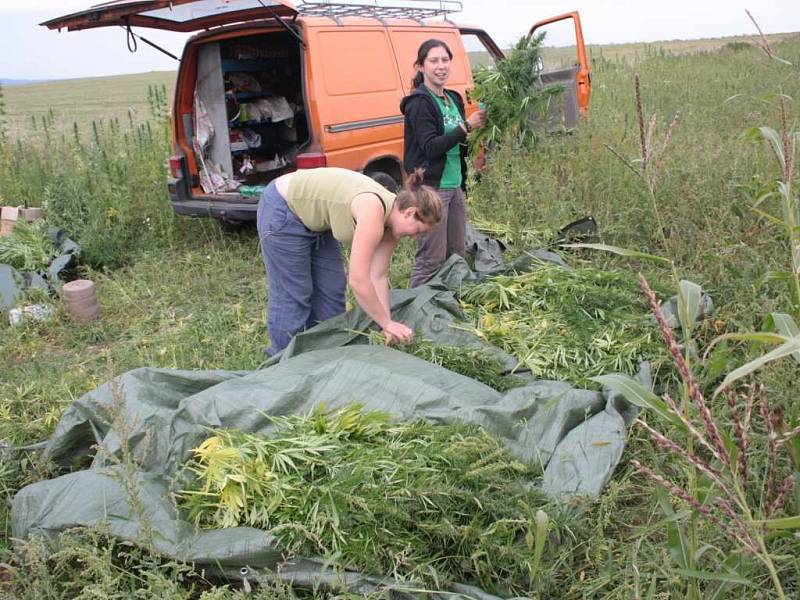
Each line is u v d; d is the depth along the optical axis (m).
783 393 3.27
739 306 4.38
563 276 4.73
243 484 2.88
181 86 7.44
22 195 8.78
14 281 6.34
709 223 5.58
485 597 2.54
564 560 2.72
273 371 3.60
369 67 7.29
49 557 2.68
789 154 2.70
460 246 5.35
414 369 3.55
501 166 6.72
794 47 21.19
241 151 7.95
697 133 8.56
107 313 6.15
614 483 2.96
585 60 9.55
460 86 8.45
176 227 8.05
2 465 3.47
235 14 6.75
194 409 3.31
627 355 4.00
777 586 1.64
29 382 4.68
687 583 2.53
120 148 9.53
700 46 37.62
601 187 6.77
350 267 3.62
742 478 1.68
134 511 2.79
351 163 7.08
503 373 3.98
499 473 3.02
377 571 2.61
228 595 2.55
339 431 3.12
